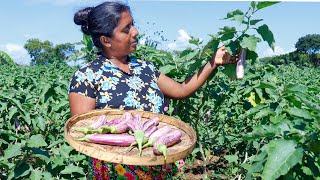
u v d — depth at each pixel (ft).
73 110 8.01
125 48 7.93
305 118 6.91
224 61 9.14
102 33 7.77
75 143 6.51
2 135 10.00
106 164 7.49
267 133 6.37
